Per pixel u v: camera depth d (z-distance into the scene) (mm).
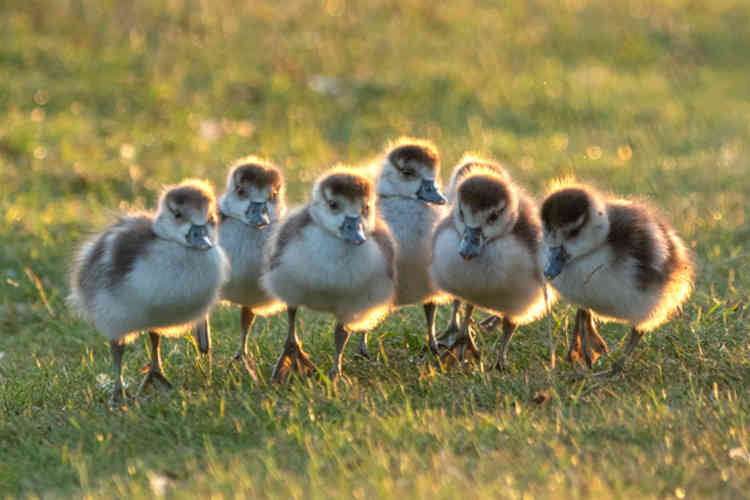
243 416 10789
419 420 10359
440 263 12203
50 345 14953
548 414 10742
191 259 11336
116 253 11344
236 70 30453
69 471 9602
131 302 11266
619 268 11266
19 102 26516
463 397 11242
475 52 35031
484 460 9180
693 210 20453
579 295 11602
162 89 28078
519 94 31656
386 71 32312
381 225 12414
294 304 12086
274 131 27391
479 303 12430
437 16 37594
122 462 9891
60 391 12219
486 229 11625
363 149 26812
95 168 23016
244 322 13477
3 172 22250
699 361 12289
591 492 8359
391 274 12070
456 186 13062
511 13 39156
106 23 31594
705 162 25188
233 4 35031
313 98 29609
